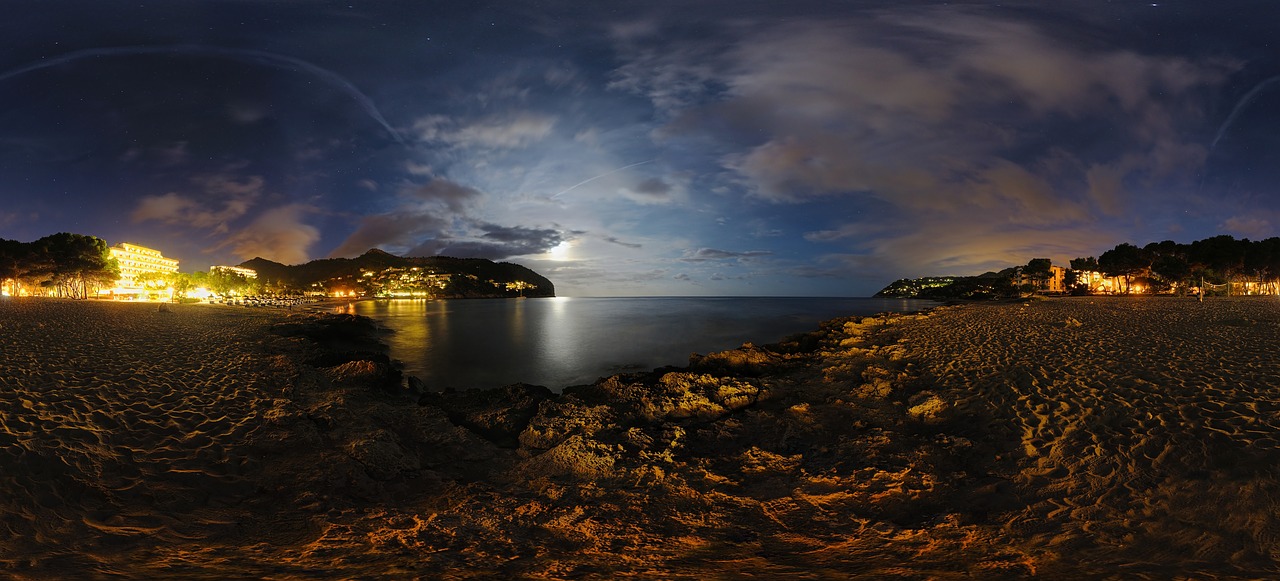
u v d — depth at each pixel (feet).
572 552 18.78
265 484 24.61
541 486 26.58
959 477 25.84
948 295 595.06
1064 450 27.40
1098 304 167.32
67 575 15.42
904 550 18.81
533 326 178.50
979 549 18.47
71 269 257.96
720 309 325.42
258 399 37.83
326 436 31.76
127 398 34.81
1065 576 16.05
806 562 18.02
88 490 21.71
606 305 441.27
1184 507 20.04
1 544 16.99
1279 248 248.11
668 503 23.88
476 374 77.00
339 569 16.57
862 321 111.55
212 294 388.16
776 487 25.77
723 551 19.10
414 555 17.83
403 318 233.55
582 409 40.34
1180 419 29.50
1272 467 21.99
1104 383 39.42
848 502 23.70
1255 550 16.88
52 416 28.89
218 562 17.03
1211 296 249.14
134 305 169.58
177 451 26.96
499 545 19.15
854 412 39.60
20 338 56.90
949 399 40.19
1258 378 37.45
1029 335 71.51
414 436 34.27
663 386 47.52
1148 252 309.42
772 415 38.93
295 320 142.61
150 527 19.57
